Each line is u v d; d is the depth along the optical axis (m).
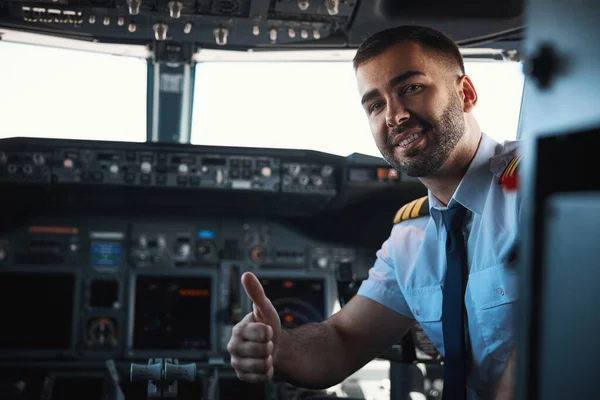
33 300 4.06
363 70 1.66
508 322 1.58
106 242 4.18
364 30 3.93
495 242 1.59
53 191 3.90
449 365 1.61
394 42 1.62
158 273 4.19
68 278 4.11
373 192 4.11
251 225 4.37
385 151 1.68
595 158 0.46
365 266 4.45
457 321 1.63
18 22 3.88
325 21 3.83
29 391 3.96
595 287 0.44
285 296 4.34
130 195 4.02
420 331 2.69
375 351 1.98
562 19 0.48
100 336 4.06
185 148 3.88
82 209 4.18
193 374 2.20
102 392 3.94
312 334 1.88
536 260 0.49
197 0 3.59
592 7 0.45
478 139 1.71
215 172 3.93
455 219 1.68
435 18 3.78
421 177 1.70
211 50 4.25
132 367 2.17
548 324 0.48
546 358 0.48
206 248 4.27
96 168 3.81
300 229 4.43
